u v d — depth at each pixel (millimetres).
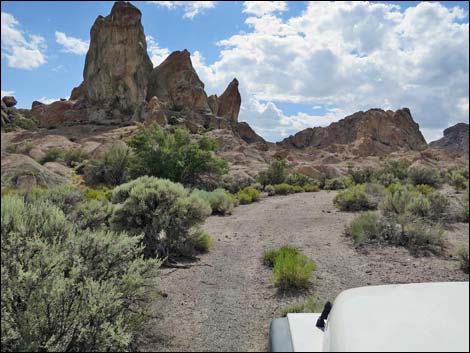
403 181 26938
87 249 4234
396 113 105438
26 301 3324
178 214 8328
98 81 80938
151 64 86688
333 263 7609
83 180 28562
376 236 9664
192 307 4957
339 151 81438
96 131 66438
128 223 8078
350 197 15648
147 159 25234
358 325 2066
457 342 1837
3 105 76750
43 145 46406
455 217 12508
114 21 81125
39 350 3240
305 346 2230
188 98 82375
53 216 4742
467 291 2299
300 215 14727
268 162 48969
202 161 25750
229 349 3744
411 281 6469
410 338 1886
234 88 98375
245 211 16625
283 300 5312
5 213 4301
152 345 3832
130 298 4305
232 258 8016
